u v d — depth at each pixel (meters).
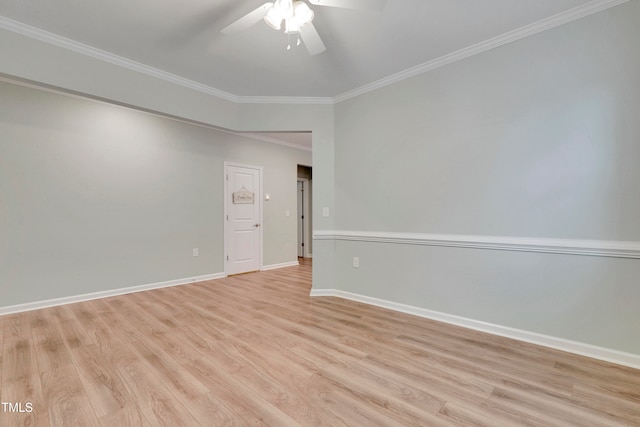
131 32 2.52
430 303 3.03
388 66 3.07
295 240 6.48
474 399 1.74
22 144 3.30
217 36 2.58
